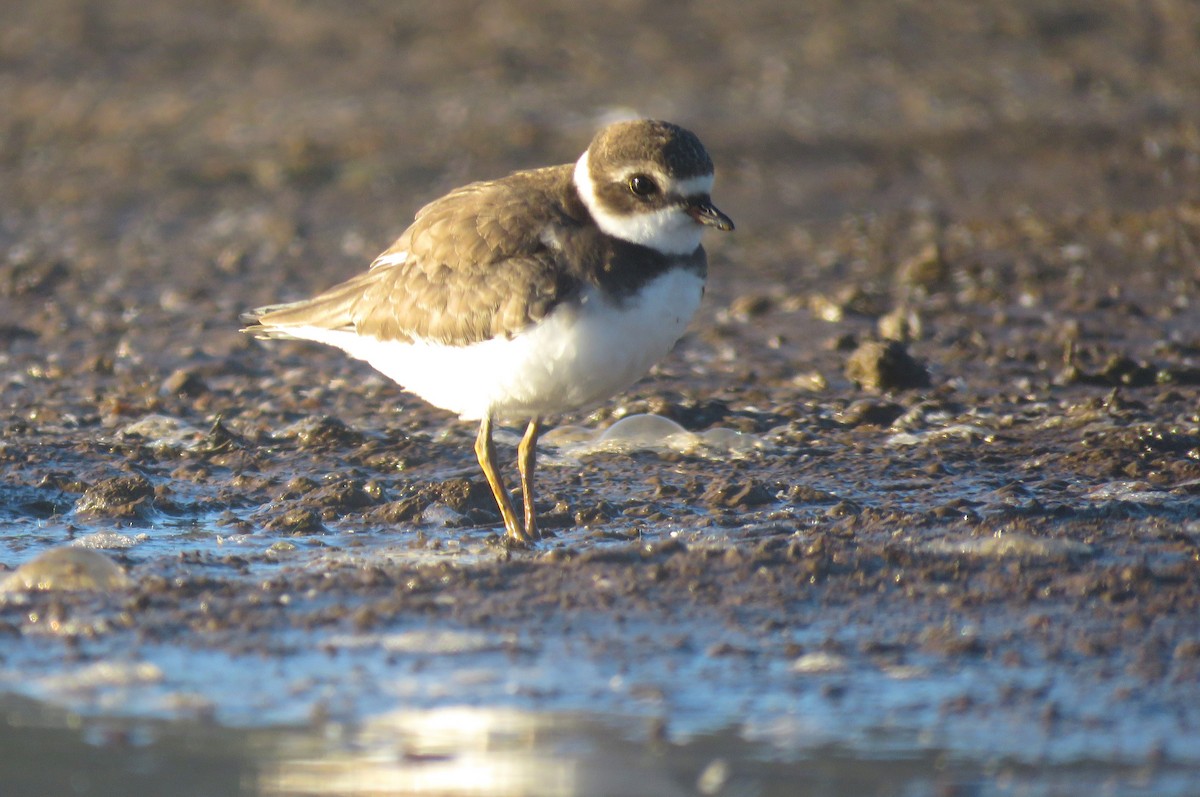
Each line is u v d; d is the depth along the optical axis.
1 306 17.19
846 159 23.84
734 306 16.75
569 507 10.66
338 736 7.23
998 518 10.03
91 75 28.80
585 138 24.33
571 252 9.14
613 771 6.85
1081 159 23.27
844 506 10.45
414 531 10.23
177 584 9.01
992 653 7.93
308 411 13.31
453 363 9.57
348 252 19.80
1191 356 14.54
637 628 8.34
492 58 28.64
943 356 14.89
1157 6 29.75
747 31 29.70
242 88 27.83
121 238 20.70
